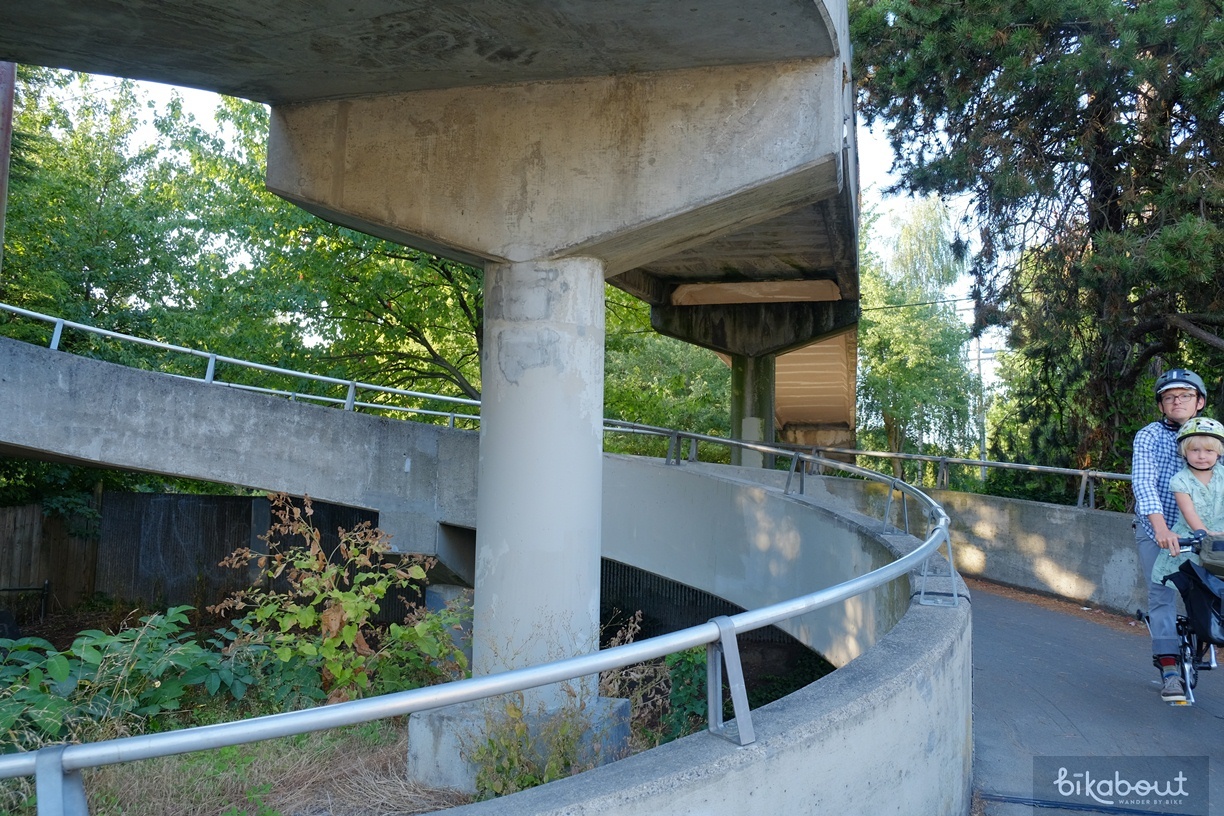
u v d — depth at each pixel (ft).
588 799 7.97
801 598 10.12
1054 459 48.65
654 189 19.67
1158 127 38.04
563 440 20.03
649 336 88.22
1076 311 42.80
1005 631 26.35
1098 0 37.35
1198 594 15.02
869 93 48.39
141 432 37.83
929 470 128.16
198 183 76.48
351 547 25.64
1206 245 34.24
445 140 20.75
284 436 38.52
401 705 7.80
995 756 15.31
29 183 62.39
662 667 24.22
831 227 41.04
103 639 20.79
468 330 71.36
